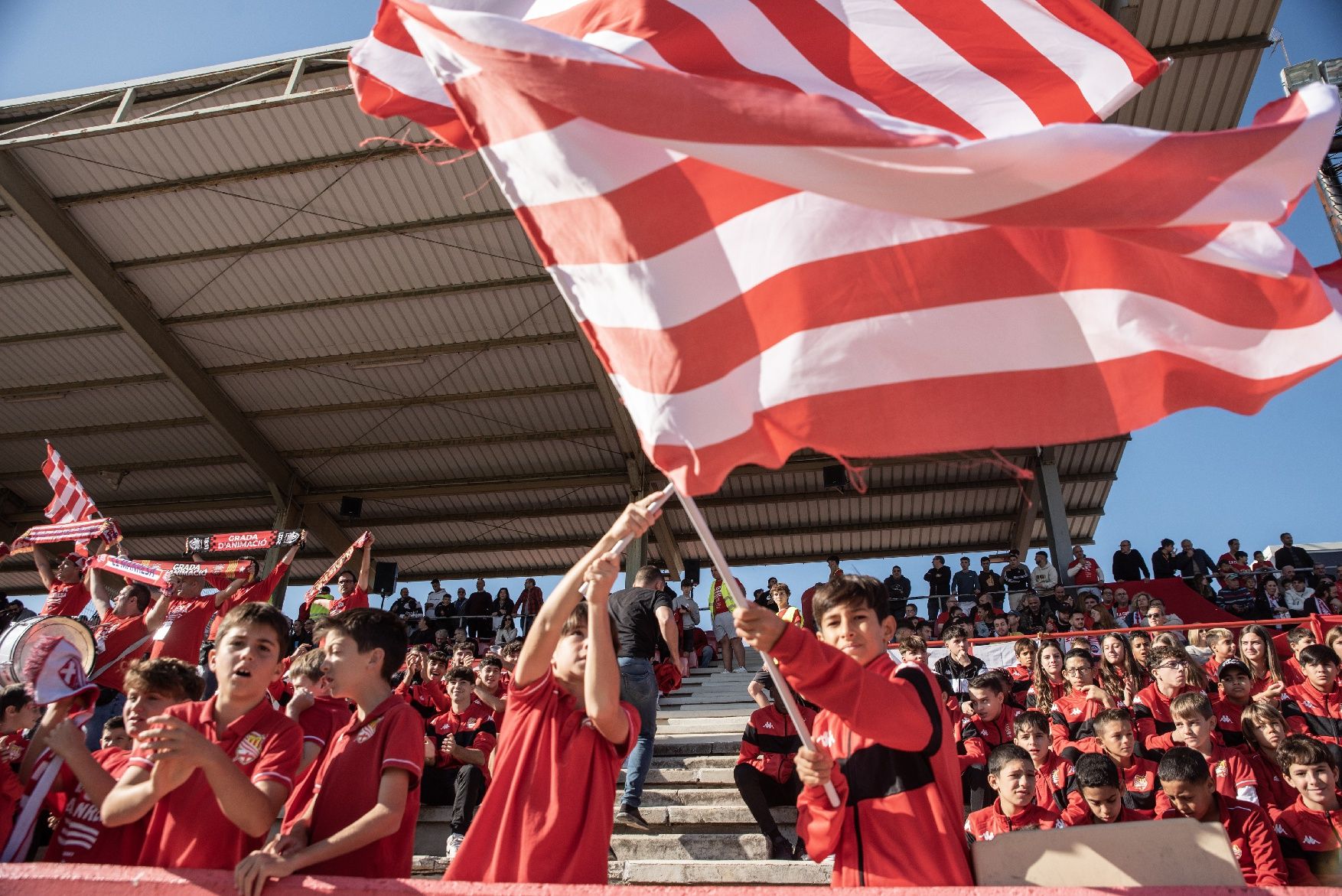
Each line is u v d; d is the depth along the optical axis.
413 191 14.43
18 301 16.30
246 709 2.99
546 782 2.71
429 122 3.15
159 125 13.57
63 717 3.78
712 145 2.16
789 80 2.86
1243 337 2.30
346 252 15.42
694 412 2.36
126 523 21.81
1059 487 18.22
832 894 2.03
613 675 2.77
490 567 23.19
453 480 20.20
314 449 19.52
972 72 2.93
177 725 2.47
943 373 2.37
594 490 20.39
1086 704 6.58
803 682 2.19
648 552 21.77
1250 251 2.25
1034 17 2.95
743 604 2.21
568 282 2.51
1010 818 4.73
